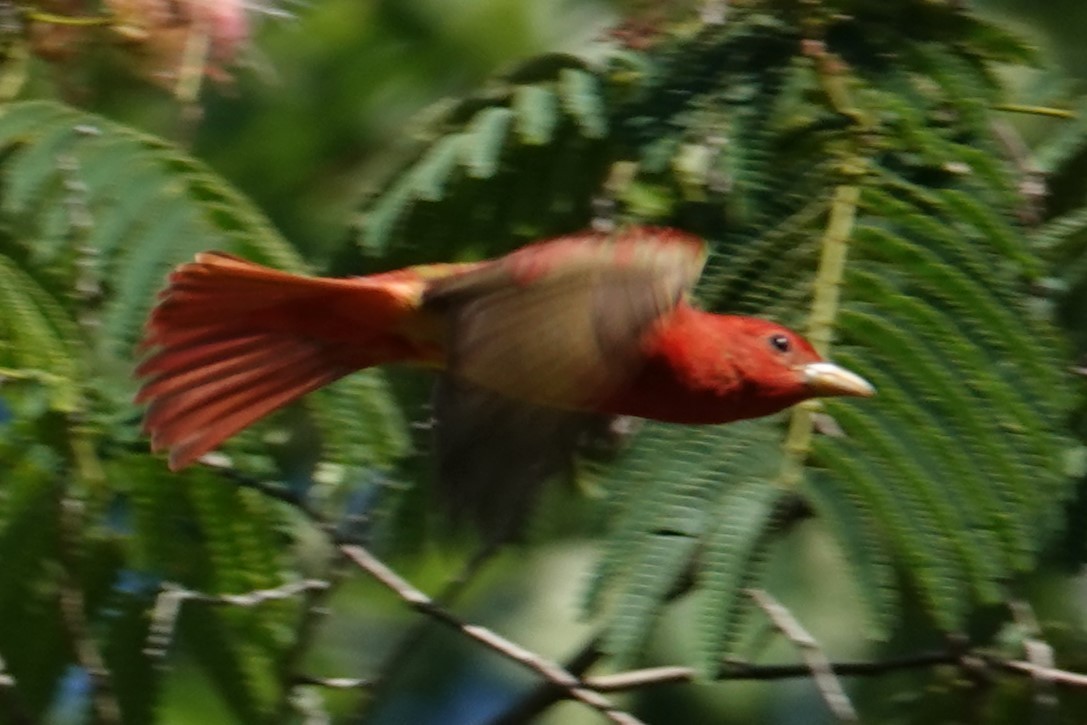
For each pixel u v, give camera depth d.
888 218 8.40
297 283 7.66
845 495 7.66
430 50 14.91
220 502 9.71
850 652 12.33
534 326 6.34
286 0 10.98
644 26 9.73
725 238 8.55
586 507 8.92
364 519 9.97
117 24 9.74
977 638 10.43
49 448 9.30
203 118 14.52
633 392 7.72
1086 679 9.88
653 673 9.96
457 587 10.06
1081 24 13.47
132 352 8.82
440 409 8.00
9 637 9.63
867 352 8.02
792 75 9.14
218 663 10.02
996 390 7.93
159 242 9.02
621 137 9.30
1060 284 9.30
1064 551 8.95
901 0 9.27
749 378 7.71
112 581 9.80
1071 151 10.04
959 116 8.99
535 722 13.38
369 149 14.62
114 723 9.34
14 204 8.98
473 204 9.89
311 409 9.36
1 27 9.70
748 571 7.33
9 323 8.99
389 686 10.40
